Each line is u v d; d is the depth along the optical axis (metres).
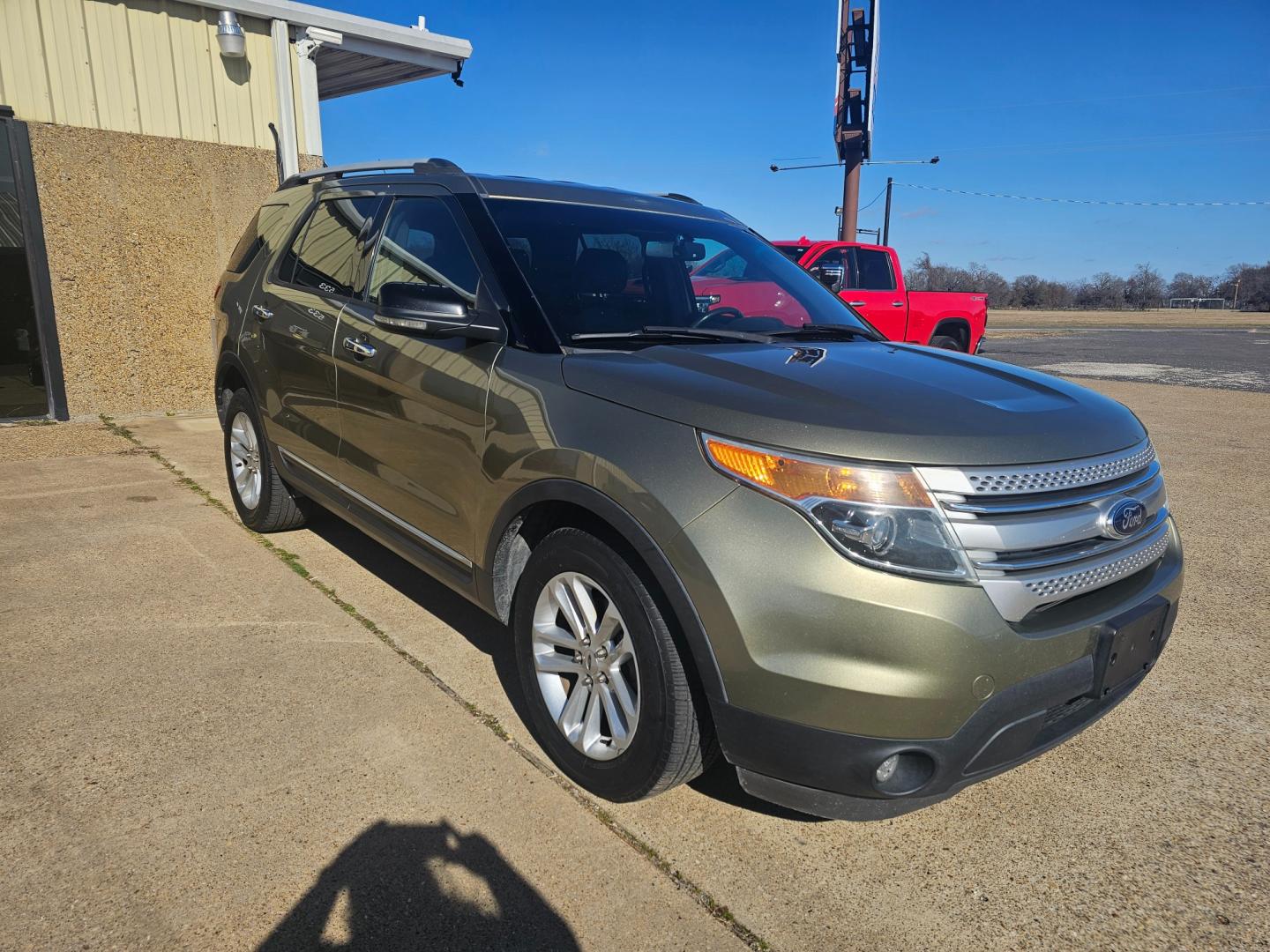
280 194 4.80
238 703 3.06
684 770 2.39
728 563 2.13
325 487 3.96
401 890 2.20
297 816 2.46
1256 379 14.62
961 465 2.12
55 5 7.20
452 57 9.76
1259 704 3.35
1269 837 2.56
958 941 2.13
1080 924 2.20
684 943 2.08
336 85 10.98
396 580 4.25
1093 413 2.57
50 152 7.31
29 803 2.47
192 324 8.34
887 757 2.07
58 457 6.48
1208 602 4.38
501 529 2.81
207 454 6.73
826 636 2.04
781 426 2.18
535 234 3.23
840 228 20.86
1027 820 2.62
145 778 2.61
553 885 2.25
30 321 7.53
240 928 2.05
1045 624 2.20
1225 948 2.13
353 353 3.55
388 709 3.06
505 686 3.25
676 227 3.71
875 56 18.56
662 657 2.31
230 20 7.88
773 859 2.40
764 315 3.56
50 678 3.19
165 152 7.91
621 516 2.33
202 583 4.14
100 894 2.14
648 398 2.41
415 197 3.56
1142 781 2.83
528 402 2.69
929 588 2.04
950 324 11.91
